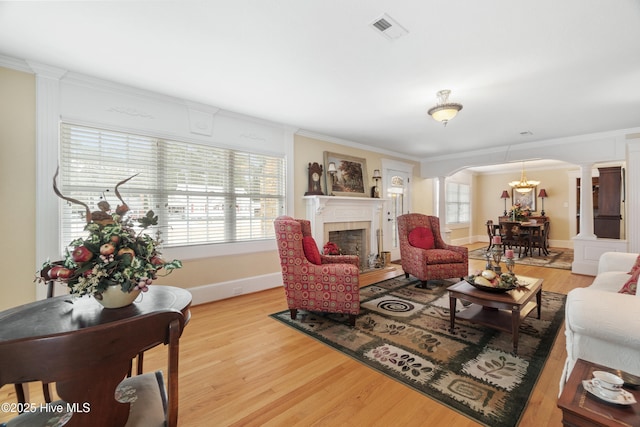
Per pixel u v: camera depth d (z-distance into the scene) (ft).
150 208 9.74
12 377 2.07
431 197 23.04
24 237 7.59
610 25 5.98
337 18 5.83
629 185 13.67
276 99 10.19
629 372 4.11
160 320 2.65
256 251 12.34
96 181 8.76
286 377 6.08
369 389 5.67
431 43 6.72
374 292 12.10
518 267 17.26
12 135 7.43
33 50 7.00
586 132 14.43
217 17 5.80
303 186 14.29
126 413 2.60
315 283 8.87
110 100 8.88
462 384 5.77
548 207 26.20
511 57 7.32
